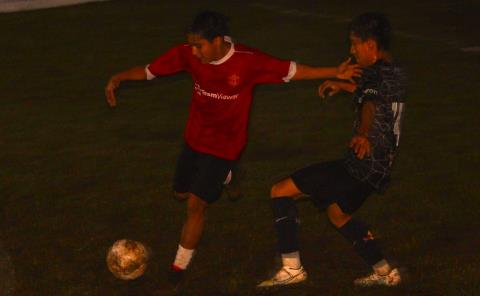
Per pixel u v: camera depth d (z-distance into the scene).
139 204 23.47
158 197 24.02
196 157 17.95
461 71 43.38
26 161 28.84
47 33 59.16
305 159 28.09
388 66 15.67
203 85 17.05
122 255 17.31
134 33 58.62
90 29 60.28
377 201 22.92
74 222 22.09
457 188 23.91
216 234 20.83
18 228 21.70
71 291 17.41
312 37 55.03
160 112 36.28
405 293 16.66
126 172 26.97
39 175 26.92
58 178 26.50
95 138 32.00
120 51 52.94
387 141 15.75
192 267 18.66
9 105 38.97
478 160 26.97
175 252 19.78
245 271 18.38
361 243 16.61
